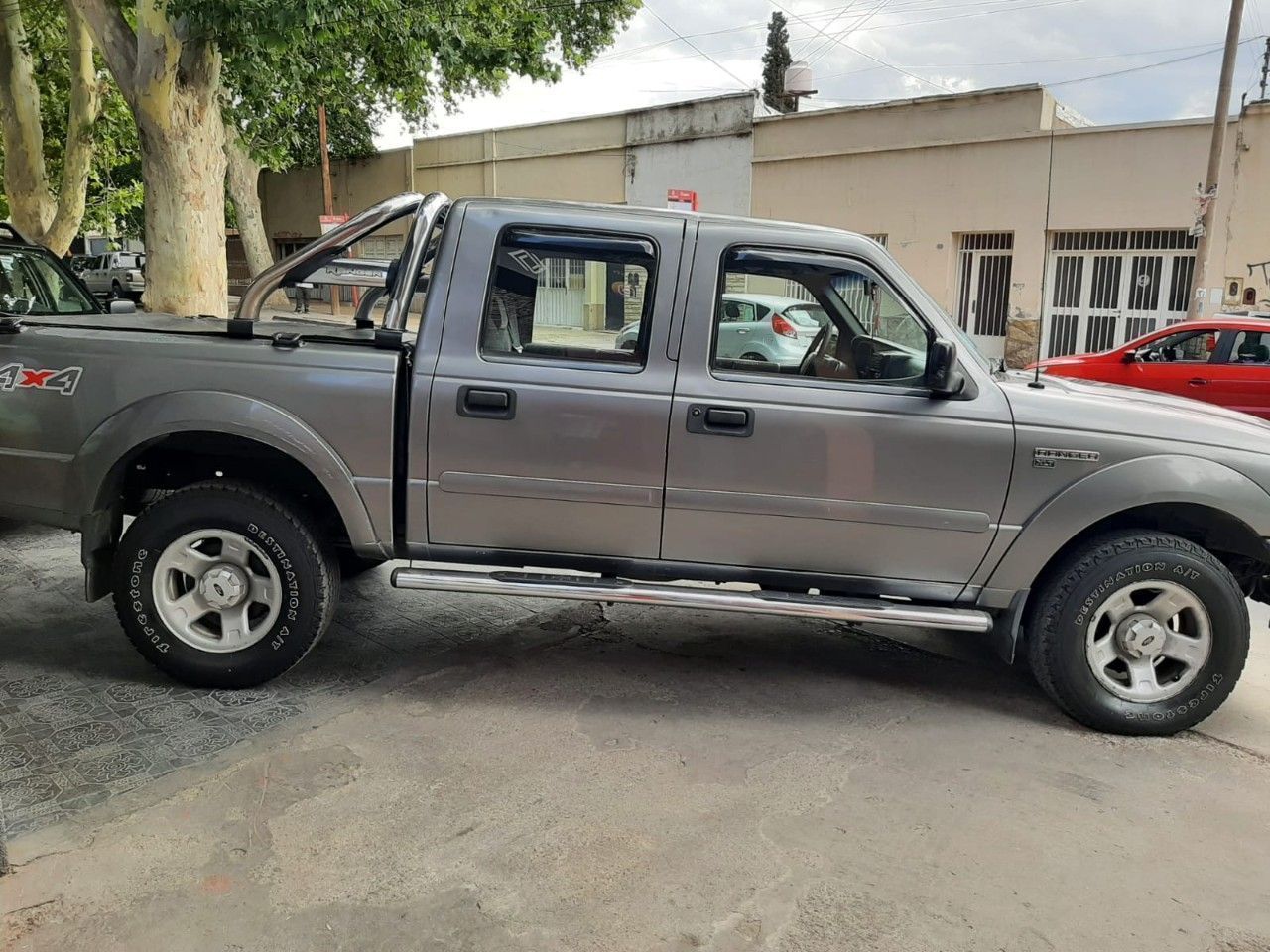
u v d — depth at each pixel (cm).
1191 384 1016
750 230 366
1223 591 362
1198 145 1577
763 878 274
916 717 387
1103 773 345
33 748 334
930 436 359
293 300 2664
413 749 344
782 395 360
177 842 282
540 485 366
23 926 244
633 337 368
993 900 267
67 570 528
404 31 996
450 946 242
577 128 2386
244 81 1083
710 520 368
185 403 361
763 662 440
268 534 368
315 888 263
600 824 299
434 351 363
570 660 433
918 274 1908
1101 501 360
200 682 382
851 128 1942
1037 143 1723
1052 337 1789
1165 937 253
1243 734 381
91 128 1308
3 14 1217
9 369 374
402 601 506
